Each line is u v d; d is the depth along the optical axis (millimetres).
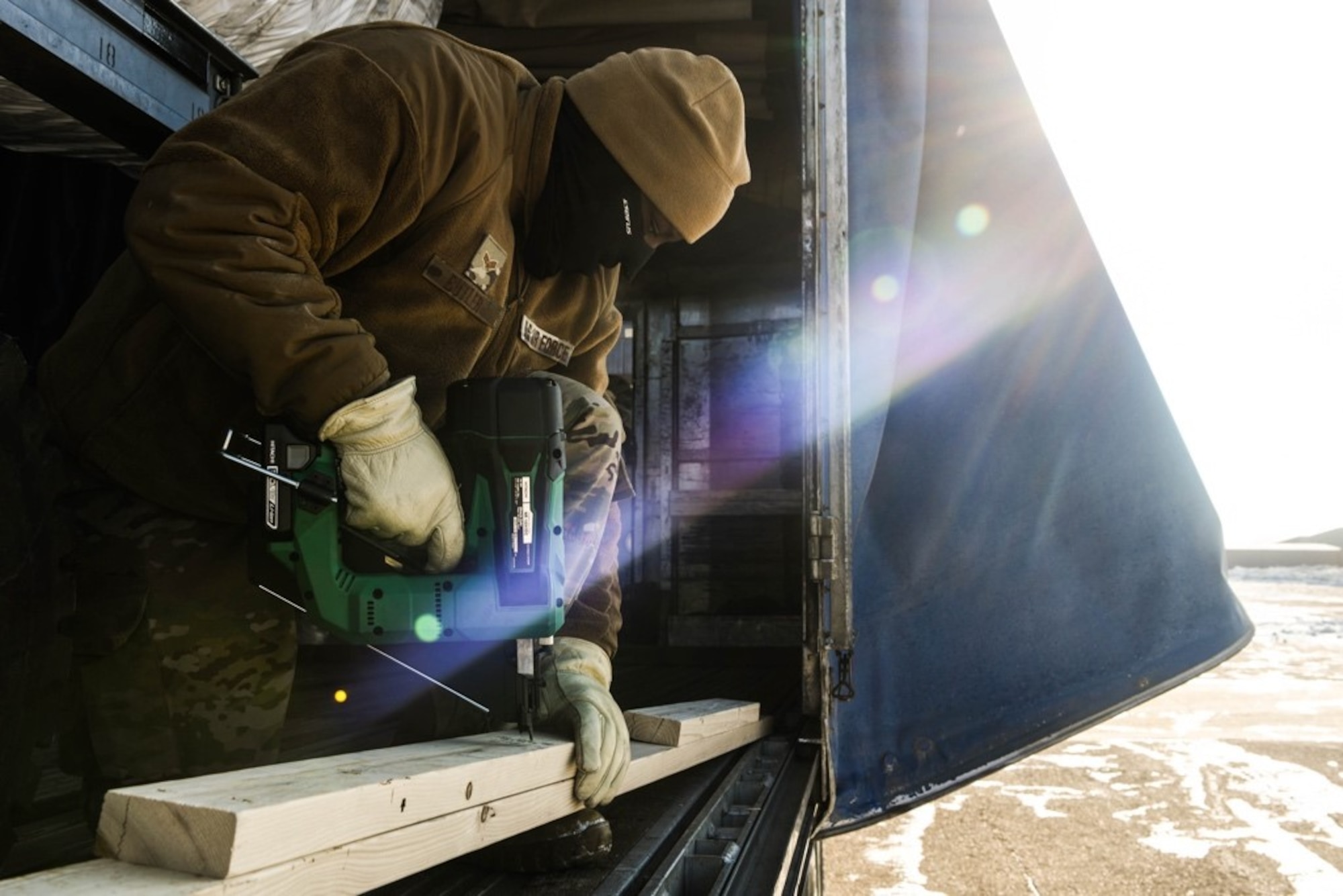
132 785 1301
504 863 1228
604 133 1341
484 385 1199
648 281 5129
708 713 1963
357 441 1102
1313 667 9953
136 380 1278
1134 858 4902
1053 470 2410
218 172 1096
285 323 1076
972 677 2305
